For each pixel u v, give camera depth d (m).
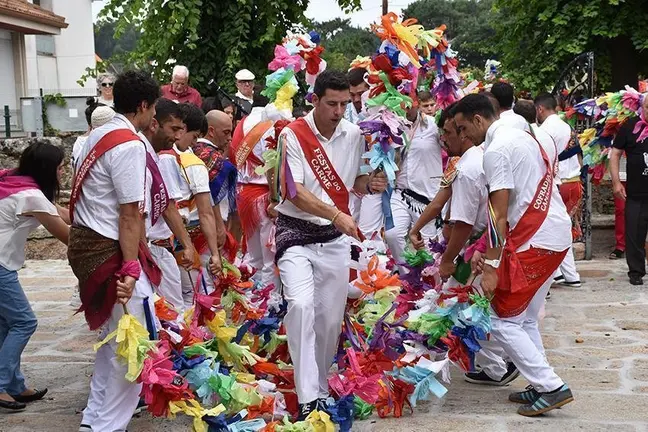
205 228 5.37
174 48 11.24
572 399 4.67
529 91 16.17
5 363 5.00
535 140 4.70
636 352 6.19
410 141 6.62
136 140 4.07
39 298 8.95
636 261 8.77
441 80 6.56
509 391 5.29
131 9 11.06
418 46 5.28
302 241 4.45
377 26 4.79
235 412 4.50
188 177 5.34
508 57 16.91
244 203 6.59
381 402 4.79
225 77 10.97
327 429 4.25
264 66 11.26
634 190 8.70
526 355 4.66
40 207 4.88
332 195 4.45
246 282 5.33
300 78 7.41
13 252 4.99
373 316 5.14
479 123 4.85
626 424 4.60
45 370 6.02
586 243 10.30
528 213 4.61
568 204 8.76
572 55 15.65
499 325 4.70
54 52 27.61
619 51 15.70
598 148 9.66
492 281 4.54
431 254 5.39
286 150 4.39
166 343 4.36
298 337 4.34
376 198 6.62
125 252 4.05
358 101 6.28
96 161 4.05
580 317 7.38
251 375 4.73
